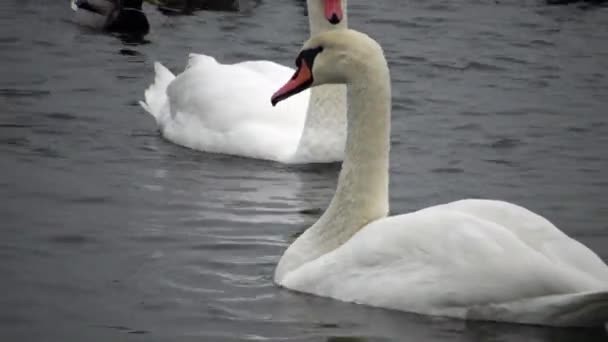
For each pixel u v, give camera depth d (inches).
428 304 482.9
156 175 685.9
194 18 1049.5
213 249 569.0
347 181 516.7
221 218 613.3
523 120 796.6
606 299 453.7
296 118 755.4
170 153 736.3
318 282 506.9
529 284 468.1
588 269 470.9
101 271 538.0
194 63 808.3
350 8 1065.5
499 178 683.4
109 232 585.9
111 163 701.9
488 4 1098.1
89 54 934.4
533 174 692.1
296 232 596.4
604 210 630.5
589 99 846.5
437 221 489.7
